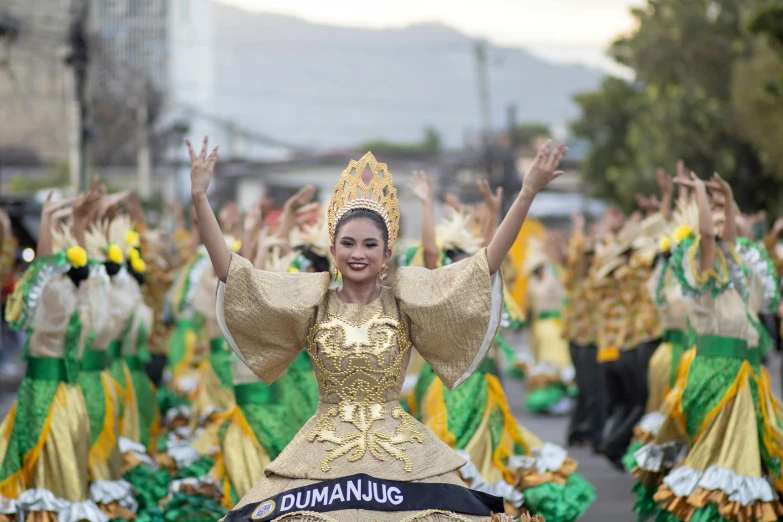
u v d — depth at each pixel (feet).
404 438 18.51
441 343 18.86
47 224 32.09
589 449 51.29
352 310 19.03
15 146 151.12
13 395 72.84
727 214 31.83
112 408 33.14
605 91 135.74
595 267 45.85
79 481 30.60
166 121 138.00
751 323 31.37
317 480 18.10
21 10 88.69
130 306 34.45
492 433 32.73
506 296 35.91
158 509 32.65
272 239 29.40
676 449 32.81
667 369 39.27
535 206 165.78
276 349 19.21
